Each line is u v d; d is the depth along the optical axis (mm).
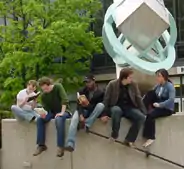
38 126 10391
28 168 10828
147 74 11336
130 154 10453
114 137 10102
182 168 10344
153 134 10242
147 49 11453
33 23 18938
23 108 10844
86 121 10086
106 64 22609
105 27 11586
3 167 11039
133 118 9961
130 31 11133
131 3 11047
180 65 21328
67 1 19391
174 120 10398
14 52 18062
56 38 17781
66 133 10250
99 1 20984
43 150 10375
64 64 19141
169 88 10148
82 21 19672
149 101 10398
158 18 10953
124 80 9875
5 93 18484
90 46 19219
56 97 10203
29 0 18969
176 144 10398
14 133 10992
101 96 10180
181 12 21625
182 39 21516
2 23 23266
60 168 10664
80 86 19406
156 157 10422
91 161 10562
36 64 18531
